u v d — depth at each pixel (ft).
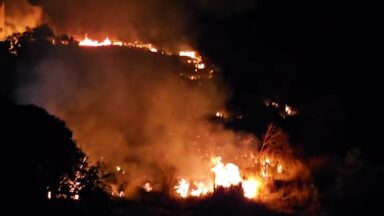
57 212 29.27
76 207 30.68
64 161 31.27
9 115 29.89
